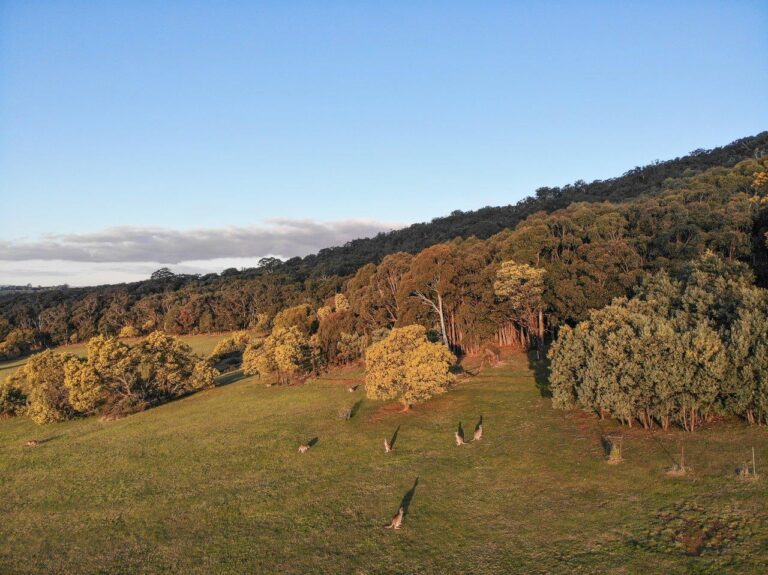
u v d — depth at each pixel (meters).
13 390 64.44
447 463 30.86
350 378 62.69
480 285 64.44
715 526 19.28
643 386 29.47
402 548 21.64
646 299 38.94
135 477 35.28
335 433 39.78
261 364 64.94
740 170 76.19
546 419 36.59
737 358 27.34
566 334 37.31
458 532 22.41
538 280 57.69
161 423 50.97
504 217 153.75
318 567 20.95
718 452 25.69
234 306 140.88
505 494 25.52
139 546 24.92
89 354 60.16
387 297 73.75
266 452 37.03
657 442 28.55
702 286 36.97
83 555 24.73
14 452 46.69
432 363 43.00
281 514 26.53
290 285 141.50
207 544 24.20
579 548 19.64
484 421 38.25
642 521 20.75
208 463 36.16
